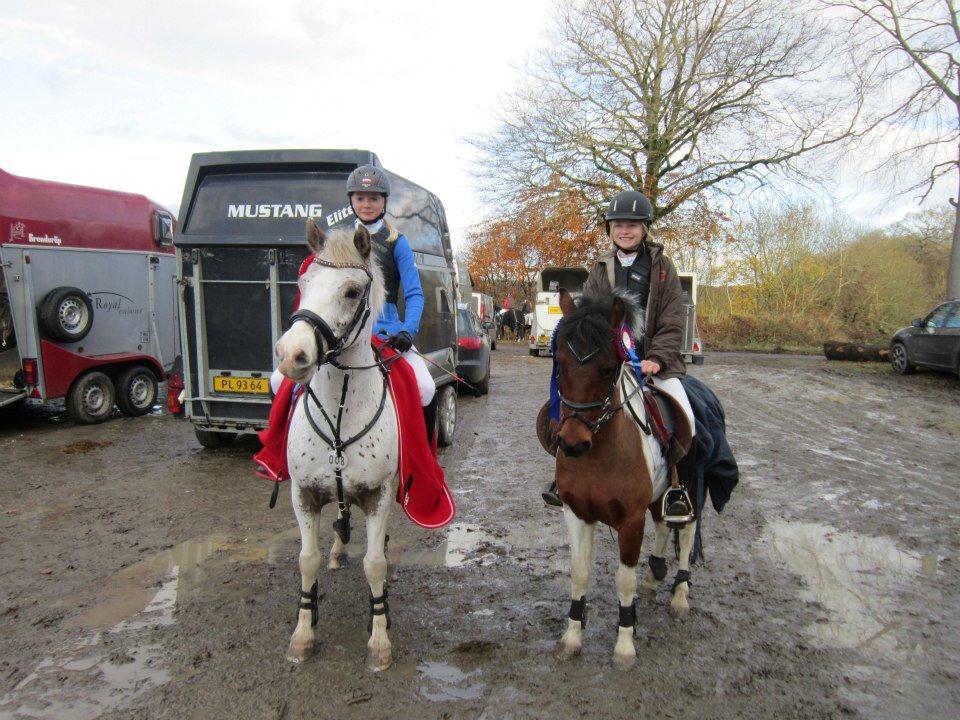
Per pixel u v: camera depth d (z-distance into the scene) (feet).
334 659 11.25
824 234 102.53
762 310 101.86
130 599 13.47
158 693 10.18
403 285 12.53
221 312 23.39
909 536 17.90
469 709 9.98
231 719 9.62
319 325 9.23
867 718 9.93
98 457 25.26
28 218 28.30
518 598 13.82
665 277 12.25
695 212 85.10
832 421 34.76
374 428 10.75
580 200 85.05
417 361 13.20
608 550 16.74
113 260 31.99
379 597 11.19
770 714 10.00
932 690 10.68
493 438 30.07
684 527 12.67
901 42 58.75
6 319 28.91
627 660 11.10
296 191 22.67
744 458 26.45
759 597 14.06
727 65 76.23
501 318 114.11
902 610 13.55
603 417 10.19
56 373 29.32
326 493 10.95
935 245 109.19
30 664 10.96
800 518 19.25
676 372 12.19
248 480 22.35
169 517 18.57
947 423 33.96
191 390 23.93
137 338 33.45
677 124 80.48
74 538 16.89
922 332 50.19
